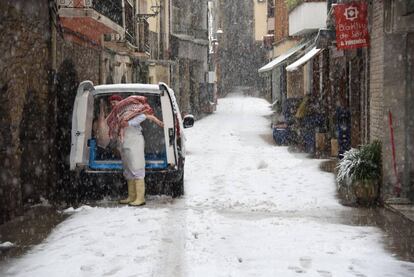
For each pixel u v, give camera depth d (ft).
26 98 41.98
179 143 43.11
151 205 41.04
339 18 47.73
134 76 105.91
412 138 40.86
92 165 42.16
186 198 43.78
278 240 31.32
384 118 41.19
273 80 207.41
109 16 63.36
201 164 63.31
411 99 40.98
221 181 51.44
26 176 43.47
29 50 41.91
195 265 26.99
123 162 41.22
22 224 35.81
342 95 68.33
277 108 144.46
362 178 40.91
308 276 25.63
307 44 109.09
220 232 32.86
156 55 133.90
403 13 39.52
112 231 33.01
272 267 26.81
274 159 66.49
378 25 43.55
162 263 27.30
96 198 44.78
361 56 55.98
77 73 56.85
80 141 41.81
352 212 38.81
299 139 82.48
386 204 40.19
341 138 62.75
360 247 30.12
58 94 48.60
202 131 112.57
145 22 107.55
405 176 40.88
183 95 163.94
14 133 38.22
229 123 134.51
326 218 37.01
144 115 40.98
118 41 74.43
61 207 41.45
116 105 41.27
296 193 45.37
